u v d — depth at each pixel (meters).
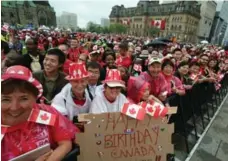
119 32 80.25
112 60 3.94
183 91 2.92
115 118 1.50
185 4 68.00
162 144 1.66
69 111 1.78
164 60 3.03
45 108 1.20
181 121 3.15
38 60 3.55
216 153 3.08
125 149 1.56
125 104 1.52
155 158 1.66
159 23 64.62
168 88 2.83
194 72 3.90
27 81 0.96
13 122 0.98
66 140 1.21
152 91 2.66
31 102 1.01
